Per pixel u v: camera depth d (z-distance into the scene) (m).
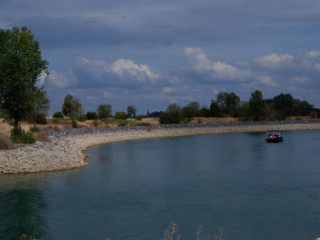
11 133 48.09
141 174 37.56
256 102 138.00
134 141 84.06
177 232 20.50
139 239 19.50
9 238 19.33
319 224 21.86
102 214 23.53
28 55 47.53
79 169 40.38
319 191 29.86
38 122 85.62
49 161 39.84
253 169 41.22
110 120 118.19
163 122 119.38
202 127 112.81
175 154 56.75
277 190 30.25
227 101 166.50
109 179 34.66
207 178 35.50
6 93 46.06
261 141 83.56
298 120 138.75
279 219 22.77
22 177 34.47
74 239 19.45
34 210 24.11
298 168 41.91
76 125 92.50
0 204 25.33
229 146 70.94
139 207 25.16
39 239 19.36
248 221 22.38
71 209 24.52
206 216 23.31
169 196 28.16
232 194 28.88
